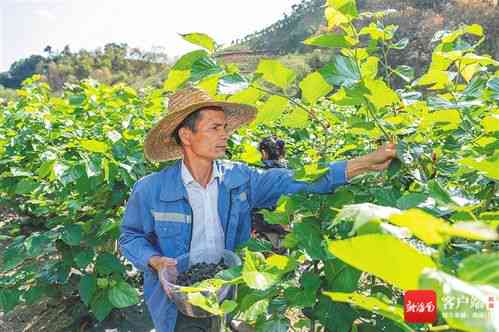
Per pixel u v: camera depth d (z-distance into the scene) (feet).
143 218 7.47
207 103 6.98
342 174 5.76
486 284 1.88
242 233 7.80
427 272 1.92
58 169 10.39
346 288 4.57
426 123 5.41
